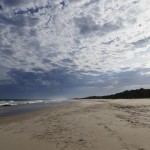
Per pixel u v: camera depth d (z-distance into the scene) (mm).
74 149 6922
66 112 19922
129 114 15352
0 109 28469
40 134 9461
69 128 10602
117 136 8312
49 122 13211
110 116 14656
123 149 6668
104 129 9812
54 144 7641
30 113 20406
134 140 7617
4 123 13664
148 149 6566
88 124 11539
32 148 7312
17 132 10180
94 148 6926
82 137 8461
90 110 21062
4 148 7430
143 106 22578
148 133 8594
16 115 18812
